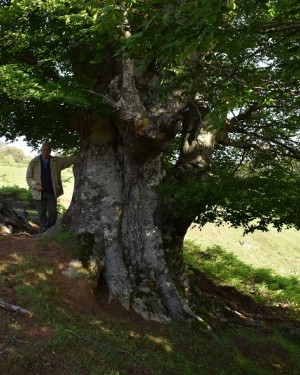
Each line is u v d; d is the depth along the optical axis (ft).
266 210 19.15
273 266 52.75
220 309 25.38
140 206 23.06
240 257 51.52
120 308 19.17
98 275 20.57
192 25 10.00
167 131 18.94
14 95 19.38
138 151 21.18
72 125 26.45
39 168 25.20
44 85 20.26
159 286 21.80
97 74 24.16
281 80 17.47
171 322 19.49
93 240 21.81
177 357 16.38
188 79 13.74
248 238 59.98
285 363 19.44
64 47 22.98
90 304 18.52
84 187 23.61
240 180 21.52
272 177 22.95
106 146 24.29
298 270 53.62
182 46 10.91
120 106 18.31
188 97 17.92
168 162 35.12
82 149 25.07
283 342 21.97
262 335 23.35
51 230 23.77
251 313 30.45
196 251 43.80
